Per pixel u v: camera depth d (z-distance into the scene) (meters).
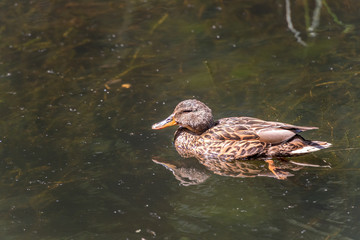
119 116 14.72
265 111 14.56
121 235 10.21
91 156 12.95
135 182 11.97
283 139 12.55
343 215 10.44
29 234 10.31
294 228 10.17
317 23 19.33
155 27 19.86
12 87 16.27
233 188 11.65
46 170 12.40
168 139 14.08
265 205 10.92
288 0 19.23
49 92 16.00
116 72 17.12
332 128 13.53
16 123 14.40
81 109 15.09
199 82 16.38
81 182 11.97
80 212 10.95
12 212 10.98
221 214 10.71
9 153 13.07
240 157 12.91
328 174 11.92
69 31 19.64
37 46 18.67
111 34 19.47
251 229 10.21
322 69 16.48
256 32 19.16
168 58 17.89
